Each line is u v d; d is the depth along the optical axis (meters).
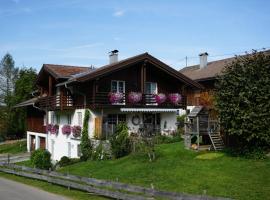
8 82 90.88
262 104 21.75
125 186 18.36
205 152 25.22
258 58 22.73
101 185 19.89
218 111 23.58
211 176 19.97
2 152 49.66
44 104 40.66
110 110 33.47
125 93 33.47
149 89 36.47
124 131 29.33
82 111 34.03
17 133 66.44
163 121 36.25
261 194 16.50
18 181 25.81
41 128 44.22
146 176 22.05
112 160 28.16
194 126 26.72
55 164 32.91
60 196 19.55
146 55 33.94
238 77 22.70
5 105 79.19
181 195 15.66
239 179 18.81
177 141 32.06
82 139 32.69
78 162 31.39
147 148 25.77
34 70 67.75
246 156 22.38
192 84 36.22
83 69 41.06
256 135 21.92
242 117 21.94
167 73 35.56
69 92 36.53
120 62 32.84
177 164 23.23
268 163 20.61
